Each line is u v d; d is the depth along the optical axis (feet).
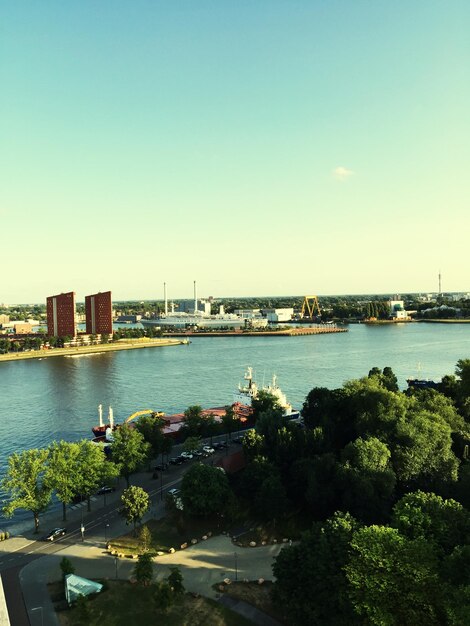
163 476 443.73
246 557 296.51
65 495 350.64
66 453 369.71
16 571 287.48
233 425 554.46
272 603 246.47
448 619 184.75
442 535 229.66
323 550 230.48
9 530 349.61
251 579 270.67
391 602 198.29
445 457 340.59
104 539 325.42
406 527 232.73
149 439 466.29
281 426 436.76
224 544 313.73
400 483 347.77
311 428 466.70
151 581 269.44
